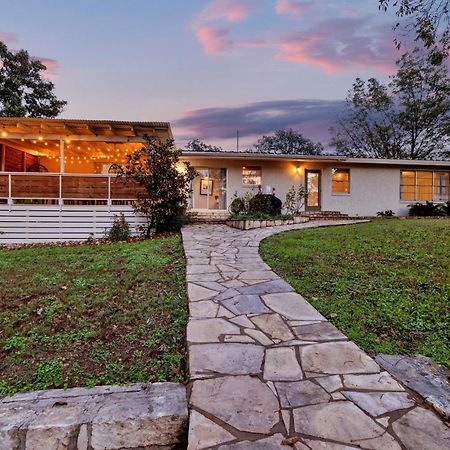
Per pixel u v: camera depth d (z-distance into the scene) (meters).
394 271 4.97
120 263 5.83
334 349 2.75
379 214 15.03
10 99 21.62
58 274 5.27
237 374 2.38
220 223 12.09
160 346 3.13
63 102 24.73
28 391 2.51
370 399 2.12
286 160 14.15
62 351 3.09
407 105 24.58
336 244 6.85
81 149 13.51
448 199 15.78
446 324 3.37
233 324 3.23
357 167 15.12
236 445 1.74
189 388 2.25
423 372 2.52
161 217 9.96
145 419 2.06
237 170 14.11
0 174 9.88
